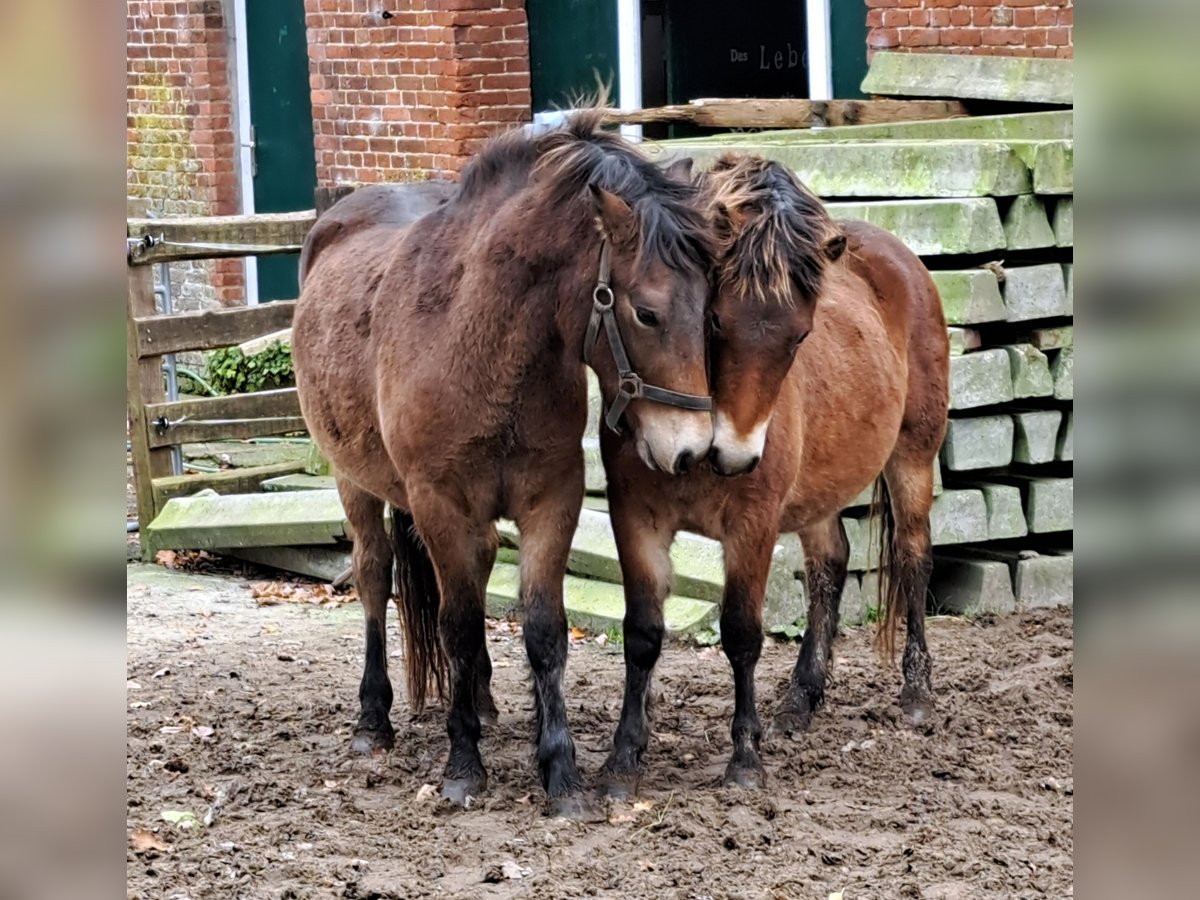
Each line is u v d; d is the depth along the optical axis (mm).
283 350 11680
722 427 3969
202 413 8719
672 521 4574
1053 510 7012
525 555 4473
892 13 9094
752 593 4562
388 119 11461
